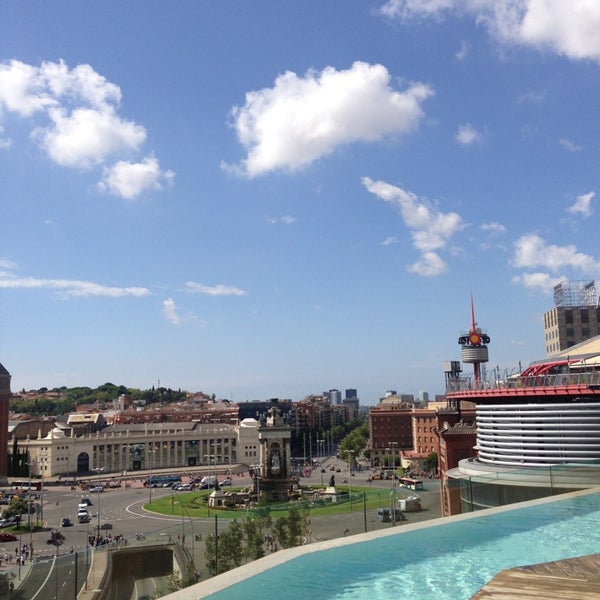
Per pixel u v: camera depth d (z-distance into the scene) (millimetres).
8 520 136500
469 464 66875
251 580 23797
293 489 159125
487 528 31781
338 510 47875
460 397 75812
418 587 23219
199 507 147250
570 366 72375
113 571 49000
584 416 56438
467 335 125062
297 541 41844
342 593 22578
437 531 31156
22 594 36938
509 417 62688
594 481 43781
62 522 132750
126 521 133375
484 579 24125
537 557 27156
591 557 19953
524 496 45594
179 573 46875
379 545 28656
